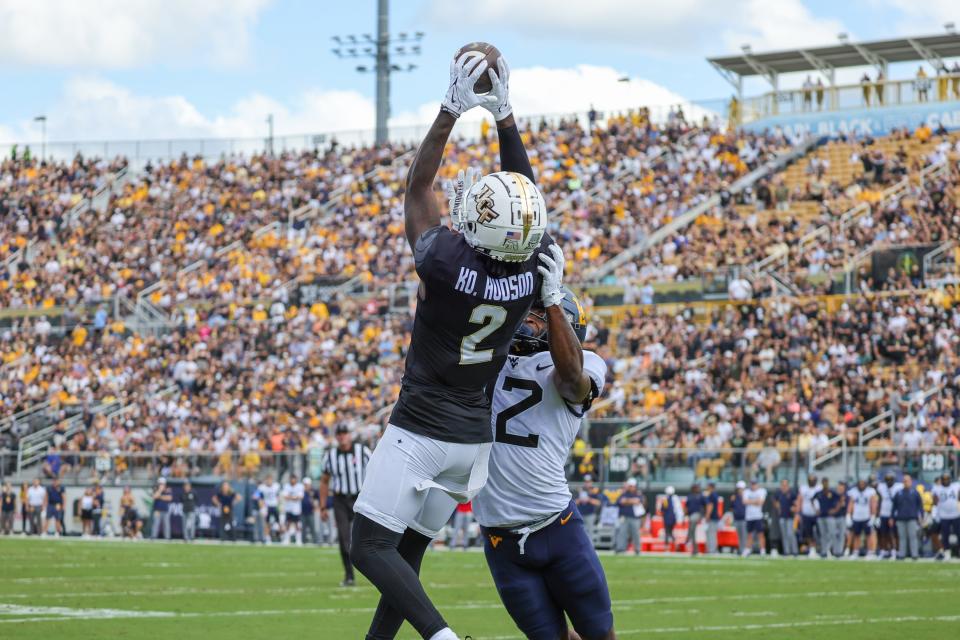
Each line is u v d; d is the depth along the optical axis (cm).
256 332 6700
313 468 5294
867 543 4294
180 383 6544
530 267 891
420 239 882
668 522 4672
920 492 4344
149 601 2447
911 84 7331
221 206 7988
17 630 1892
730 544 4669
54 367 6900
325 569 3456
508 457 976
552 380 976
